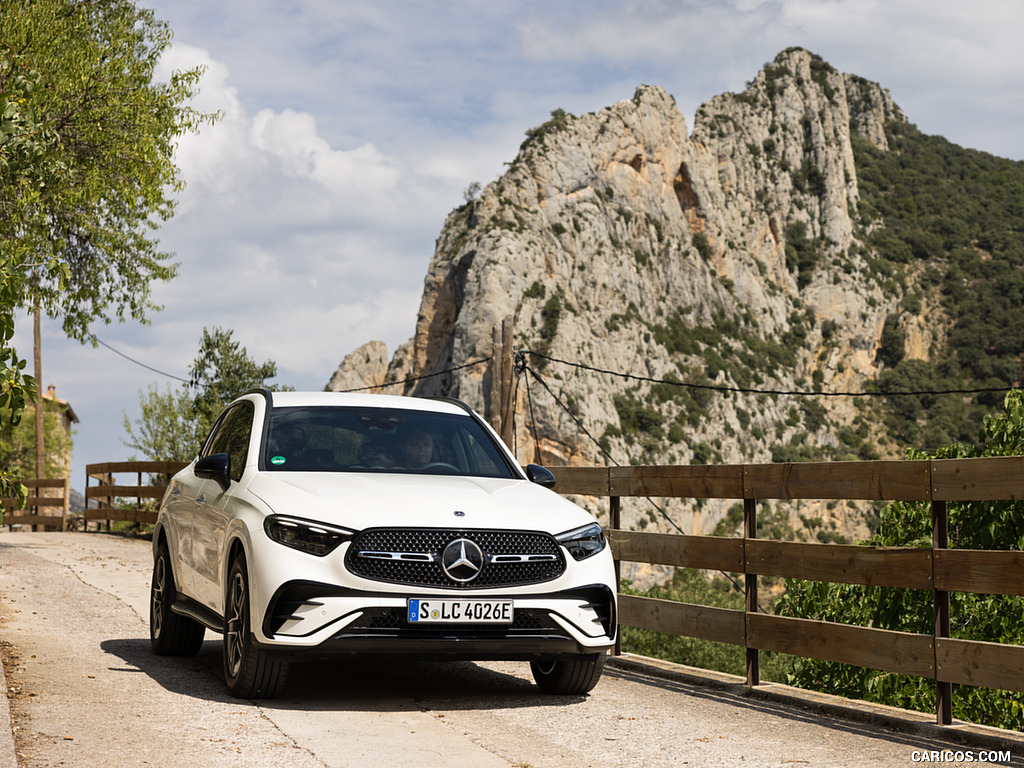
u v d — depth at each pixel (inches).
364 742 194.9
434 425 280.4
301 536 217.5
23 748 175.3
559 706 241.3
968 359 7445.9
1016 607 366.9
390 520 219.0
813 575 245.1
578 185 5851.4
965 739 207.9
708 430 5644.7
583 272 5556.1
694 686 275.6
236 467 261.6
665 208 6446.9
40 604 383.6
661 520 4709.6
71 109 575.8
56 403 2459.4
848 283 7426.2
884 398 7135.8
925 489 217.9
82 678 247.3
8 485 255.0
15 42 536.7
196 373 1080.8
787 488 254.5
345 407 278.4
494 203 5502.0
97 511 864.9
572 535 233.8
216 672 270.2
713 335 6304.1
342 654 214.4
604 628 235.8
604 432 4948.3
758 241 7332.7
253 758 178.2
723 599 1295.5
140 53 637.9
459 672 288.8
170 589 292.2
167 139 629.9
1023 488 197.6
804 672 428.1
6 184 473.1
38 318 1615.4
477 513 227.3
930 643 215.0
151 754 177.0
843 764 189.3
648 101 6574.8
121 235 654.5
